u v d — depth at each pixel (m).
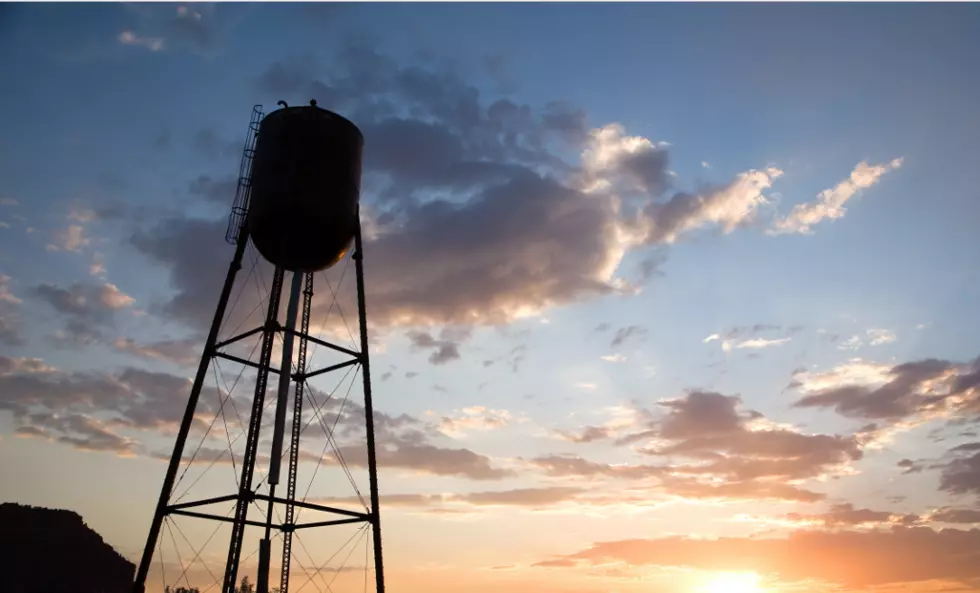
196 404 32.47
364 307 37.94
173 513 30.67
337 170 35.44
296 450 38.69
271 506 37.62
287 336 34.28
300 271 35.59
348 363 37.72
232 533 32.34
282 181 34.31
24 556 95.19
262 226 34.41
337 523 36.56
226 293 34.59
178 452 31.39
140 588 29.03
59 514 104.25
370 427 36.84
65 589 94.75
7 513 99.50
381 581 34.47
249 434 34.09
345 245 36.00
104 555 105.12
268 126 35.91
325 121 36.03
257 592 31.36
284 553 37.81
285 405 33.34
